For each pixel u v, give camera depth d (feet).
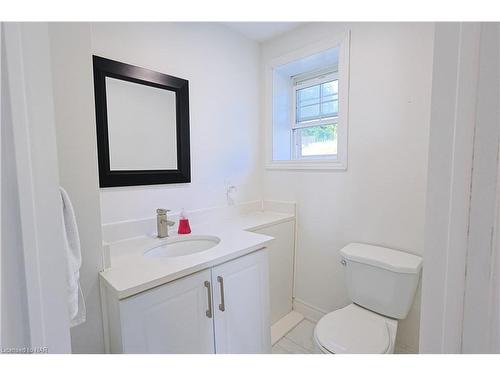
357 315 4.72
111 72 4.32
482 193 1.18
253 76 7.12
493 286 1.17
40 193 1.27
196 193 5.86
